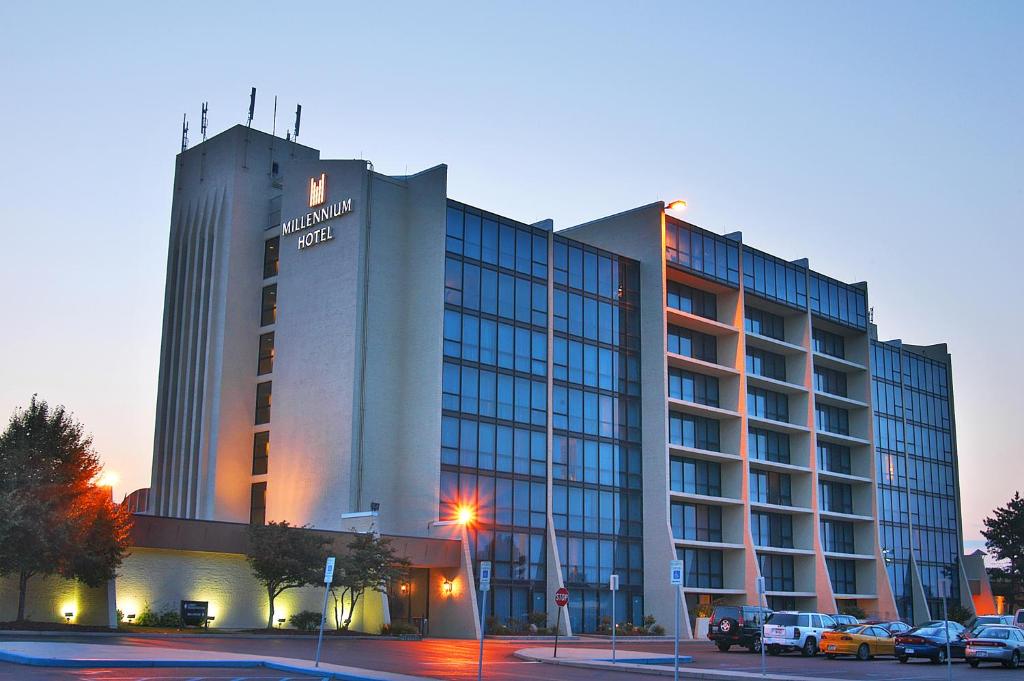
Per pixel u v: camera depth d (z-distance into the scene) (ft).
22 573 137.80
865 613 278.87
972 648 139.03
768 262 269.23
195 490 220.43
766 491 267.18
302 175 220.02
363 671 96.53
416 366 202.49
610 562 222.28
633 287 241.35
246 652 115.44
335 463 197.06
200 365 226.99
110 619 146.30
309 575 159.94
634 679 106.22
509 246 215.31
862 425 298.56
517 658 134.31
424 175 210.18
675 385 246.47
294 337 213.66
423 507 194.29
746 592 242.37
